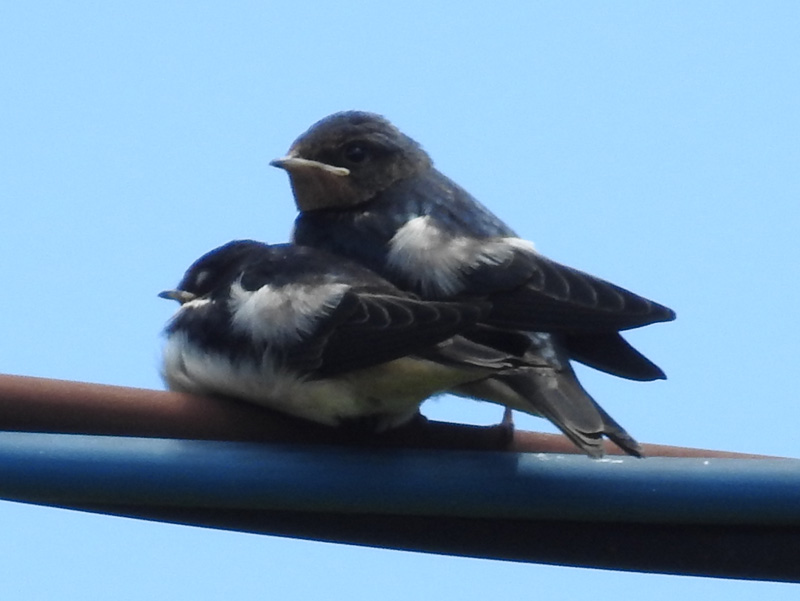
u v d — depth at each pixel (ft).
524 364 23.06
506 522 22.24
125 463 20.63
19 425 20.98
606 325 26.99
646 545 21.98
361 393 24.03
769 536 21.66
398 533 22.38
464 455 21.38
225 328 25.00
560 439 22.86
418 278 28.43
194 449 20.99
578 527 22.09
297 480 21.16
